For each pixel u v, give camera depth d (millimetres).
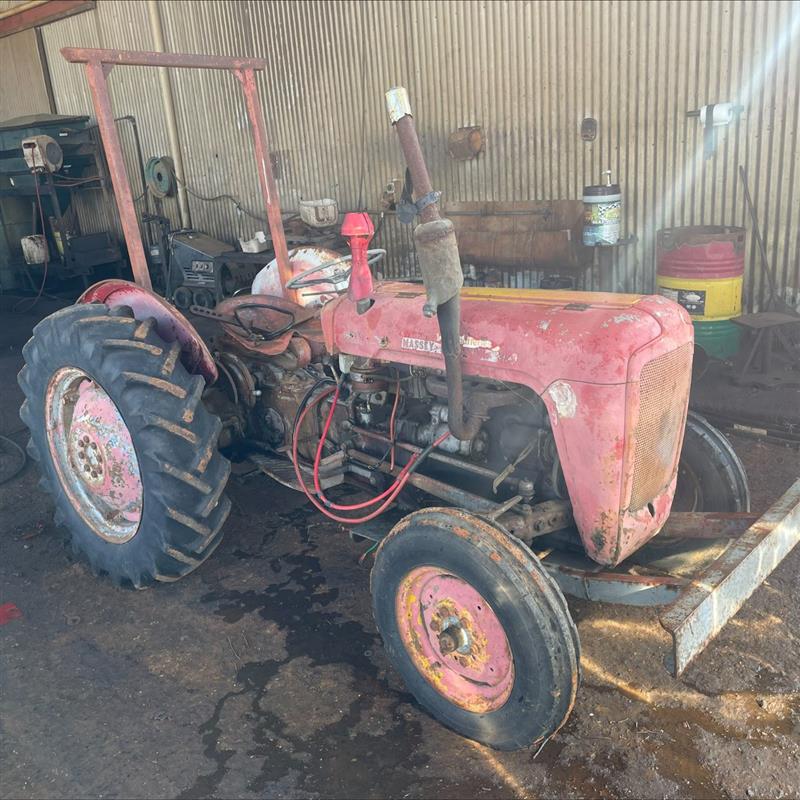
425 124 7320
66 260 9500
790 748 2199
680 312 2301
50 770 2289
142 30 9430
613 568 2484
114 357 2918
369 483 3154
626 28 5914
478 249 6805
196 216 9852
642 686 2488
